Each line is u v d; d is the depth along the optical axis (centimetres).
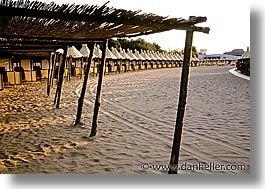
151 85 1623
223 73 2692
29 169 362
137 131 562
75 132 550
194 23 312
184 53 325
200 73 2781
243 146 451
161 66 4931
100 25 363
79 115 615
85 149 446
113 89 1405
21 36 539
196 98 1006
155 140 498
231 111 749
